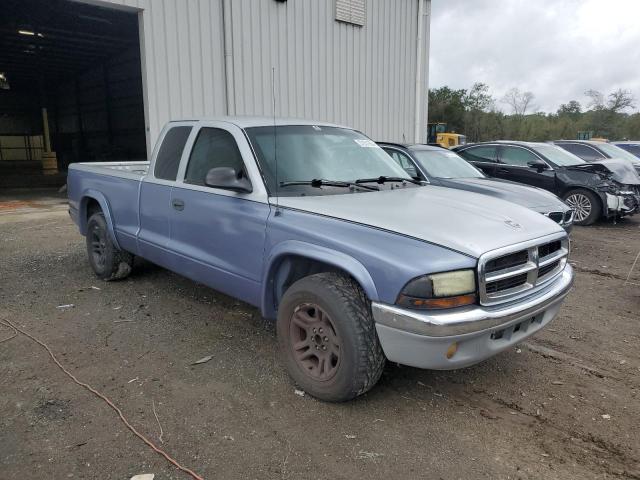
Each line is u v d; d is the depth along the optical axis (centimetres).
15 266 663
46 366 385
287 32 1320
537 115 6338
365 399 345
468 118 6181
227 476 267
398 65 1652
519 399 352
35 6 1570
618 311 536
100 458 280
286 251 349
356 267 309
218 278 422
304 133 448
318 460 281
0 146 3356
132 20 1731
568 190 1085
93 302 526
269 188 385
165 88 1123
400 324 291
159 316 489
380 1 1550
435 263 289
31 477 264
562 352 431
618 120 5594
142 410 327
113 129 2628
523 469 278
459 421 323
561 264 372
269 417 321
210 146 443
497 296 307
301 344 349
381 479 267
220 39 1194
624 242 909
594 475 274
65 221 1009
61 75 2942
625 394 361
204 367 387
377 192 405
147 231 511
